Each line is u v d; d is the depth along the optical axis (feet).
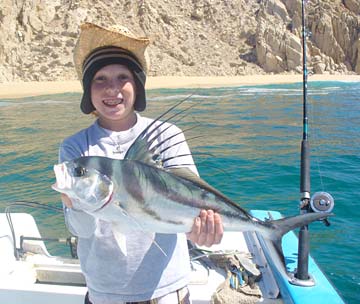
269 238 8.80
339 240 21.94
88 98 8.93
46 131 55.31
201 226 7.94
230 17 180.34
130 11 166.30
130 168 7.82
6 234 13.41
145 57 8.82
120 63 8.54
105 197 7.58
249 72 161.68
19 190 31.50
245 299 10.84
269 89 115.34
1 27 140.26
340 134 50.31
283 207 26.76
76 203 7.63
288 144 45.06
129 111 8.80
